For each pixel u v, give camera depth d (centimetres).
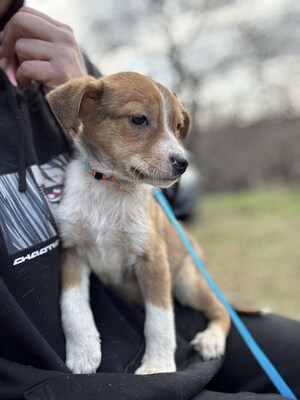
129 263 44
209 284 48
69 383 31
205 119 361
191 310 51
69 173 43
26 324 32
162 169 43
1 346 33
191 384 34
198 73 363
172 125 45
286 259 130
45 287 35
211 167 353
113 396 31
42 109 43
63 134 45
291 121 334
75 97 40
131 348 38
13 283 33
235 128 349
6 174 35
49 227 37
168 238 50
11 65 45
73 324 37
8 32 43
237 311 50
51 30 43
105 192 43
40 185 37
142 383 32
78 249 42
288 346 47
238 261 132
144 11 361
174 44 366
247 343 43
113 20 356
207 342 45
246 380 46
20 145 37
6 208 34
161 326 41
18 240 34
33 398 30
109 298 40
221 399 34
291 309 96
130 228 43
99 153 43
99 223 42
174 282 51
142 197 45
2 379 30
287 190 280
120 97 43
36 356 32
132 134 43
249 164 342
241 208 217
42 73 42
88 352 36
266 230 166
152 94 44
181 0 361
